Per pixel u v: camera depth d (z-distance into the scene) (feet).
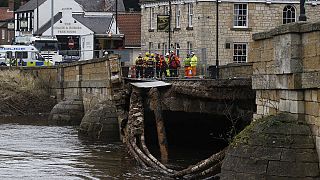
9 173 129.08
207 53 285.64
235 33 286.05
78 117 223.10
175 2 305.73
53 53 331.77
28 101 260.62
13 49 335.26
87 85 214.07
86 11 431.43
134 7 485.15
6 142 174.09
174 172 118.73
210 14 285.64
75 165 137.28
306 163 87.92
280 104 96.63
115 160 141.49
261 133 90.84
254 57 105.91
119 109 160.56
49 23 447.42
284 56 93.56
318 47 86.63
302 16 98.32
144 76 214.69
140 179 118.93
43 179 122.72
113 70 171.83
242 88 124.16
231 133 126.93
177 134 159.94
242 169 90.33
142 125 143.23
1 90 261.65
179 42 302.25
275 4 289.12
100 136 174.91
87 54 305.32
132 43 368.89
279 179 87.92
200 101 133.59
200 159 137.18
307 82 89.25
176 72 215.51
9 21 584.40
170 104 138.62
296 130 89.56
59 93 254.06
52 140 177.47
